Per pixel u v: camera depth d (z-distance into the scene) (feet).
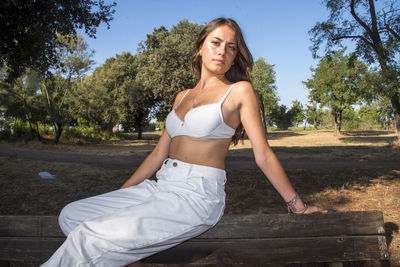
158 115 119.96
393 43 51.34
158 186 4.67
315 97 117.39
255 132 4.54
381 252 4.85
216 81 5.12
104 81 102.06
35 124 68.39
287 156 47.44
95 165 34.88
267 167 4.49
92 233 3.83
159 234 3.98
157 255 4.71
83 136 85.81
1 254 4.88
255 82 130.72
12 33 28.81
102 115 96.84
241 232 4.77
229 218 4.76
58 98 66.95
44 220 4.83
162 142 5.45
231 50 5.06
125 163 38.27
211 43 4.98
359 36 56.90
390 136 105.29
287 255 4.80
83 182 24.77
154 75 92.84
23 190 21.16
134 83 107.24
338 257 4.82
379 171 31.53
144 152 54.54
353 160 42.50
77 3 28.94
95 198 4.62
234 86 4.78
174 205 4.12
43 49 31.42
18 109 62.90
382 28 54.75
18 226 4.86
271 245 4.79
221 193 4.57
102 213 4.39
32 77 57.16
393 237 12.36
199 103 4.83
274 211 16.80
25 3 25.53
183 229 4.11
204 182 4.38
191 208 4.17
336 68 98.94
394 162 39.60
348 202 18.53
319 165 37.17
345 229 4.84
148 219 3.97
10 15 26.78
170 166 4.69
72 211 4.45
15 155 39.32
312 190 22.50
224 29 5.01
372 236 4.89
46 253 4.82
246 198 19.66
